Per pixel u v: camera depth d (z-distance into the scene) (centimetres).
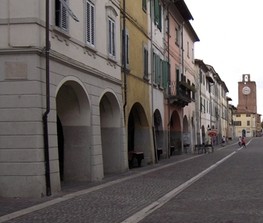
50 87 1455
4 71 1391
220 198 1344
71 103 1809
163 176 2066
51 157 1438
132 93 2509
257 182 1794
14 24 1385
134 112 2802
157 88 3152
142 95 2733
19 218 1030
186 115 4359
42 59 1409
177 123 4012
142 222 980
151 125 2939
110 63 2108
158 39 3209
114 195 1424
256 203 1238
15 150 1383
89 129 1823
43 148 1396
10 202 1277
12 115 1387
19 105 1384
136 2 2633
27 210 1138
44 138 1399
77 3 1698
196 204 1233
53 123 1466
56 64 1505
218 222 966
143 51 2775
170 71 3641
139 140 2862
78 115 1822
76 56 1678
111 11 2130
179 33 4072
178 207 1185
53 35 1487
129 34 2469
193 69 4972
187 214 1073
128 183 1770
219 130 8031
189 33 4653
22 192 1373
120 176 2058
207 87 6425
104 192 1496
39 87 1390
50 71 1460
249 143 8312
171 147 3772
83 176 1828
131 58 2502
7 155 1385
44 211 1126
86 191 1516
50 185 1417
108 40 2077
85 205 1222
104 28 2028
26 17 1380
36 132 1377
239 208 1155
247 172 2272
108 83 2077
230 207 1172
